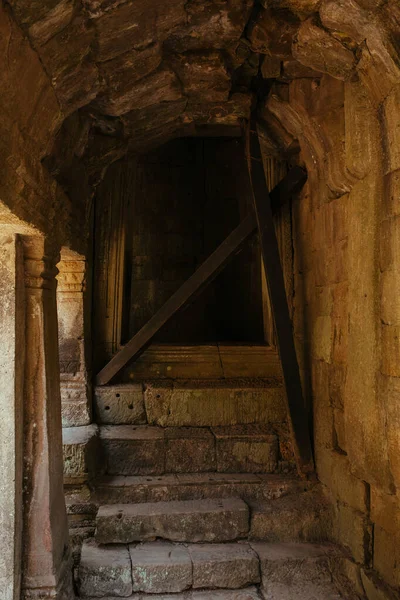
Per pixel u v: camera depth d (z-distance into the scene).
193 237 6.21
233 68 3.37
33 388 2.76
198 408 4.37
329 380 3.66
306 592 3.15
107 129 3.65
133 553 3.33
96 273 4.66
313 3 2.64
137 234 6.13
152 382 4.58
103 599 3.10
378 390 2.81
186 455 4.05
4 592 2.53
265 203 4.04
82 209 3.82
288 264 4.55
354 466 3.12
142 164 6.21
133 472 4.00
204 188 6.27
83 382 4.29
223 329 6.18
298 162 4.33
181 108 3.84
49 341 2.89
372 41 2.53
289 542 3.52
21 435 2.70
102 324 4.66
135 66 2.92
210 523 3.50
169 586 3.17
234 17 2.79
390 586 2.84
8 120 2.07
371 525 3.11
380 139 2.76
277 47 3.05
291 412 3.88
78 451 3.68
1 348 2.61
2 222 2.37
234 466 4.06
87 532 3.54
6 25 1.83
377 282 2.84
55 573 2.71
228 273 6.17
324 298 3.74
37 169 2.52
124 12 2.40
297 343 4.38
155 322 4.39
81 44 2.43
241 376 4.74
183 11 2.70
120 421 4.40
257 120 4.14
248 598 3.11
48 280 2.93
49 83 2.38
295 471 4.06
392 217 2.63
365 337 2.96
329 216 3.60
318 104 3.39
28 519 2.71
